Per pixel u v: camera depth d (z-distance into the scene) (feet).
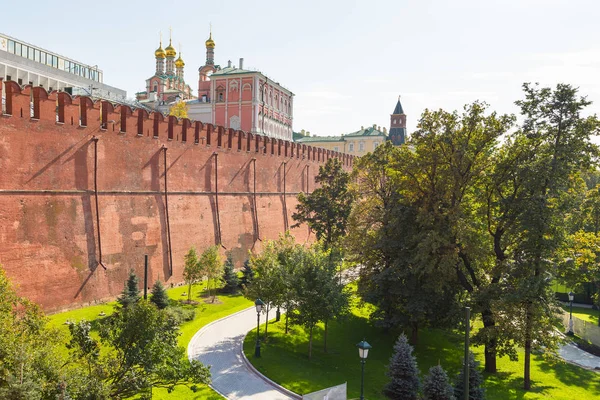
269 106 261.03
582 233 112.98
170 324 48.75
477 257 89.35
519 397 81.05
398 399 72.69
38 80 191.62
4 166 86.99
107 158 108.17
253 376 75.25
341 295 89.45
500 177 88.07
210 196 141.69
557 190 84.58
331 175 151.02
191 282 114.01
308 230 199.93
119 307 91.25
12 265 87.35
